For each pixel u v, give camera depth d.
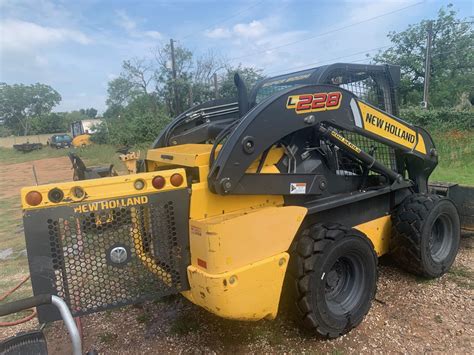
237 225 2.59
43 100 87.00
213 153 2.73
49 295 1.80
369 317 3.40
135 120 26.22
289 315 3.28
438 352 2.90
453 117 19.67
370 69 4.00
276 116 2.81
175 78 33.72
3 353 1.86
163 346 3.13
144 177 2.55
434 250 4.17
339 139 3.34
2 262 5.45
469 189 4.95
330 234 3.01
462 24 31.91
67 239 2.43
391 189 3.90
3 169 21.56
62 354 3.12
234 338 3.16
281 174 2.91
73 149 31.05
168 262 2.67
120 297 2.59
